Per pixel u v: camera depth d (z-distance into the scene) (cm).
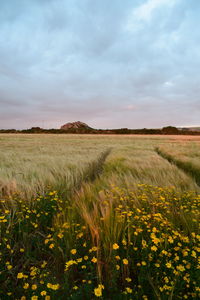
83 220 198
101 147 1839
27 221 202
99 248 147
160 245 152
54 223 197
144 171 546
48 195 270
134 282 142
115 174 484
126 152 1302
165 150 1402
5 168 530
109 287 128
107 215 186
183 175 470
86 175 495
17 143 2425
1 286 128
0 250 159
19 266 157
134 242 161
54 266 152
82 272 147
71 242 164
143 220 185
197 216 204
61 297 119
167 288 113
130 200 252
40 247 178
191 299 126
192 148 1630
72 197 283
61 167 551
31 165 589
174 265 146
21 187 311
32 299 105
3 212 219
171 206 242
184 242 160
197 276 128
